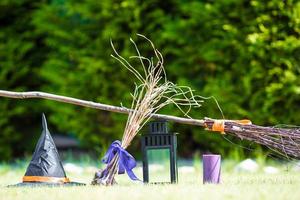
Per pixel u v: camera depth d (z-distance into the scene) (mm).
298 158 21641
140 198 15695
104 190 17844
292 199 15414
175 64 37094
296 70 34656
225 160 34531
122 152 20359
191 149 39625
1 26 40719
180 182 21297
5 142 41250
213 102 35656
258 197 15773
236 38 35125
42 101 41250
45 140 20891
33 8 41031
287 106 34781
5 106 40500
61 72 38469
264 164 32375
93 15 37906
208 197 15812
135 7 37156
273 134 21062
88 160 36250
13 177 28234
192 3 36250
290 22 34469
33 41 40750
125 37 37531
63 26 39031
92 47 38156
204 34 36250
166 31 36469
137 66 37562
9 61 40156
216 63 36188
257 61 34875
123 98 37719
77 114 38625
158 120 20609
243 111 35125
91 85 38094
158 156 37781
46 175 20531
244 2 35250
